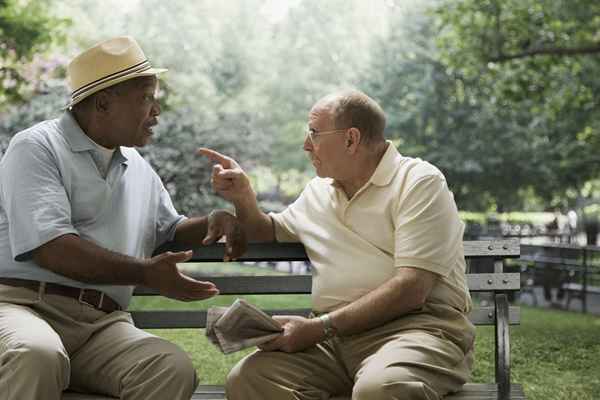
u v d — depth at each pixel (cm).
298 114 5331
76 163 489
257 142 2092
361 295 481
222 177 504
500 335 501
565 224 3909
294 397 456
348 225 495
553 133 3328
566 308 1841
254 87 5266
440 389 449
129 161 514
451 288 479
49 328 452
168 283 457
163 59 4391
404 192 479
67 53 2245
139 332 484
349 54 5447
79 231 488
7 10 1862
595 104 2639
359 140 487
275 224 521
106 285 477
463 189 3834
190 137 1800
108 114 493
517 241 515
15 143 482
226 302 1246
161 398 454
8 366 426
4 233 481
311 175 5138
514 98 2405
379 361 440
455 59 2359
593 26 2297
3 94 1805
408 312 474
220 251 530
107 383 471
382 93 3956
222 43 5272
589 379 781
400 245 469
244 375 462
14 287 477
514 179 3753
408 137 3838
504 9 2259
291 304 1257
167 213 528
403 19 4062
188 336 909
